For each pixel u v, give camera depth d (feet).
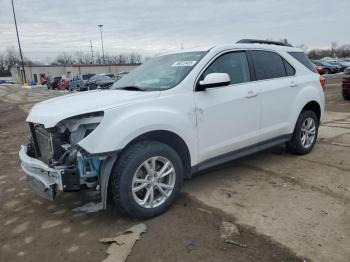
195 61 14.69
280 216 12.46
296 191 14.60
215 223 12.22
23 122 41.19
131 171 11.98
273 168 17.58
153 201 12.76
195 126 13.89
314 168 17.35
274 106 17.07
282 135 18.02
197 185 15.75
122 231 12.05
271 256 10.20
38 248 11.39
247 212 12.89
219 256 10.35
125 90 14.57
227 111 14.93
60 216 13.55
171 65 15.38
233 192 14.80
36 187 12.87
